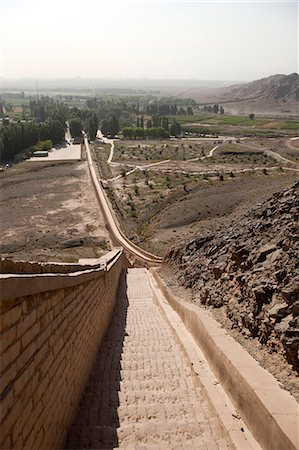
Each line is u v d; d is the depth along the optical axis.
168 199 54.78
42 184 68.44
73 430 6.80
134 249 39.03
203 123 160.50
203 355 9.98
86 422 7.06
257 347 8.73
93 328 10.28
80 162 84.56
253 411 6.67
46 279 5.85
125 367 9.62
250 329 9.37
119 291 21.84
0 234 46.41
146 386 8.52
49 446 5.72
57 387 6.29
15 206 57.25
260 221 14.39
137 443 6.42
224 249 16.22
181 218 45.94
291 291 8.59
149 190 60.94
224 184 57.91
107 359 10.23
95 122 113.44
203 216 45.47
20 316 4.95
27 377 5.06
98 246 42.50
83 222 49.81
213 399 7.71
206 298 13.45
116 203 55.56
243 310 10.27
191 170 73.88
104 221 49.22
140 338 12.32
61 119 126.38
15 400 4.64
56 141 108.81
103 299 12.95
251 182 56.41
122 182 66.81
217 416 7.19
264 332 8.73
